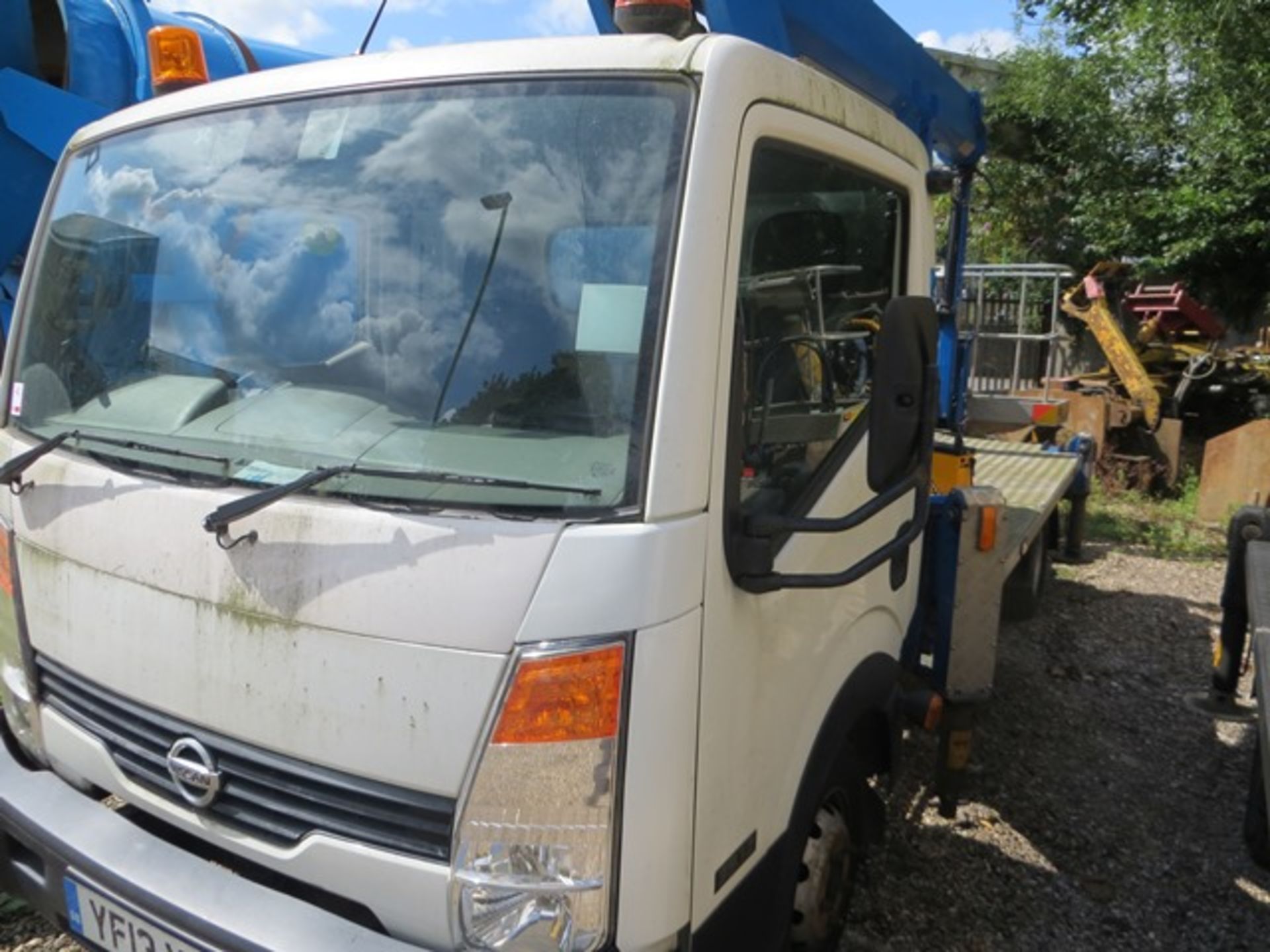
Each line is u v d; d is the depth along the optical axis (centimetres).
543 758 171
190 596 200
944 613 334
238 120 236
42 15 462
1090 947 309
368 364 207
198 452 210
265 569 189
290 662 187
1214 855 362
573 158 194
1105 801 397
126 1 460
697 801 187
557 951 176
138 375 236
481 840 174
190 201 238
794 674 225
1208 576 728
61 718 232
